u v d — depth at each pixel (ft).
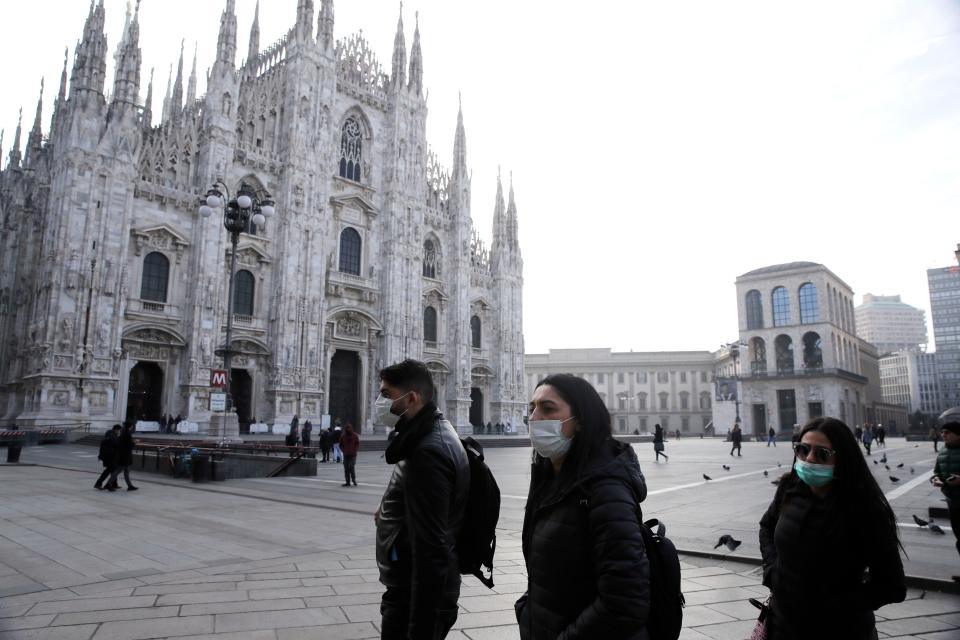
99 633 21.29
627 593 9.80
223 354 91.50
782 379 318.04
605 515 10.39
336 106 189.16
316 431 164.66
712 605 26.02
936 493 63.00
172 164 149.89
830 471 13.75
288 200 165.99
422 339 200.34
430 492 13.47
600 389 403.34
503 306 239.91
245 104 165.78
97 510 49.21
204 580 28.68
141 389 141.59
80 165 130.52
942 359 560.20
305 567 31.30
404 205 199.82
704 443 235.81
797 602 13.89
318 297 170.40
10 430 118.52
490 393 234.79
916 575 29.19
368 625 22.59
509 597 26.96
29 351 130.62
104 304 131.34
